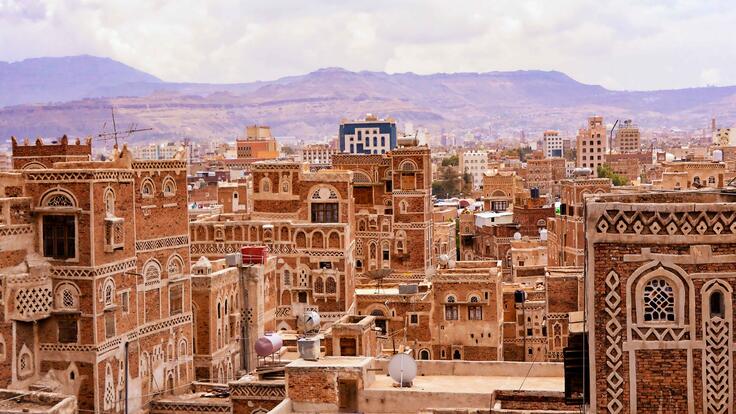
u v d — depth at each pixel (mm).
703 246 34562
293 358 77188
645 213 34781
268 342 74000
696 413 34719
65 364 68750
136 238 76438
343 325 69312
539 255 166000
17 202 67312
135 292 74688
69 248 68750
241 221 110438
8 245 66625
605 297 34969
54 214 68562
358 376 48594
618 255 34906
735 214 34469
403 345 106125
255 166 122938
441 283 113625
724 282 34562
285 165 121688
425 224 148500
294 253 109062
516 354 121562
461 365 53594
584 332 36344
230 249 110000
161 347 78562
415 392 48000
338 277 108250
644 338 34812
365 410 48500
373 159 155875
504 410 44938
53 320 68938
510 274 170375
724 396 34594
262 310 95250
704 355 34656
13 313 66562
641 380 34906
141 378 75250
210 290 85312
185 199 82438
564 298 116688
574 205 148250
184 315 82000
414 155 148500
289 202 121750
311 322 77812
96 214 68812
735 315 34594
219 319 87688
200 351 85500
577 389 38438
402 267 148625
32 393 50844
